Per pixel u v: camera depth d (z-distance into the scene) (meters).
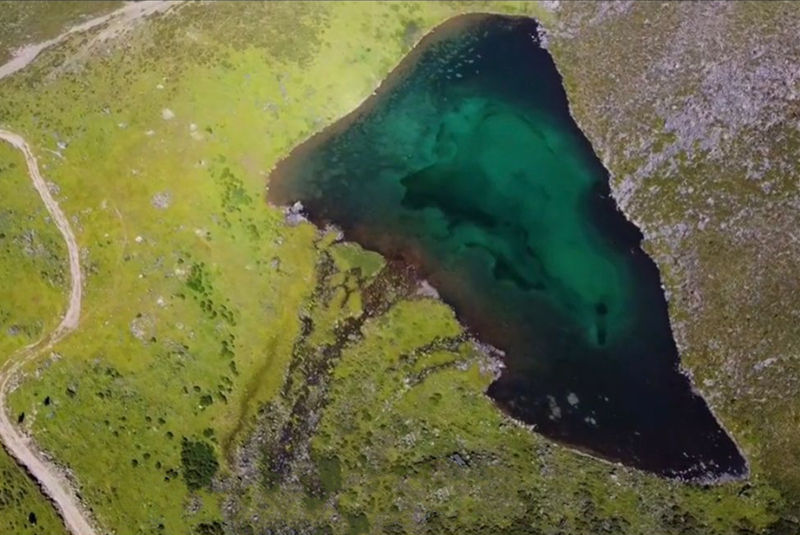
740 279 80.94
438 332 82.25
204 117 92.56
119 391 79.62
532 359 80.69
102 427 78.19
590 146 93.69
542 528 71.56
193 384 80.06
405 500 73.69
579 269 85.50
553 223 88.50
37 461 76.75
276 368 80.88
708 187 85.56
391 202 90.06
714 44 92.69
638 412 77.69
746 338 78.62
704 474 74.00
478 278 85.06
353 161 93.12
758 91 87.62
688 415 77.38
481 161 92.94
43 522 73.81
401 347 81.44
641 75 94.50
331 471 75.50
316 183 91.44
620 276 85.00
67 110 91.94
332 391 79.50
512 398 78.69
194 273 84.69
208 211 87.88
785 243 80.75
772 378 76.62
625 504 72.69
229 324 82.94
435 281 84.94
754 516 71.56
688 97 90.44
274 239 87.62
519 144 93.88
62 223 86.00
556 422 77.25
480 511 72.75
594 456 75.38
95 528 74.00
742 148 85.75
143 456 76.88
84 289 83.44
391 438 76.88
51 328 81.75
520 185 91.06
